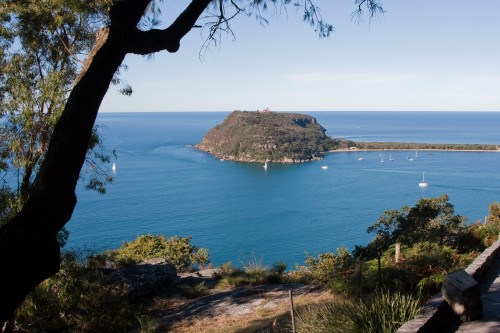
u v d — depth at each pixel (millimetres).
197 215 92938
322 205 104188
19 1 9125
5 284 3205
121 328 10086
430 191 119312
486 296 5418
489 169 163250
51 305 9492
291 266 60750
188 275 16000
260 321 8242
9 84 9227
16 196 9008
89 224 80500
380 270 7141
